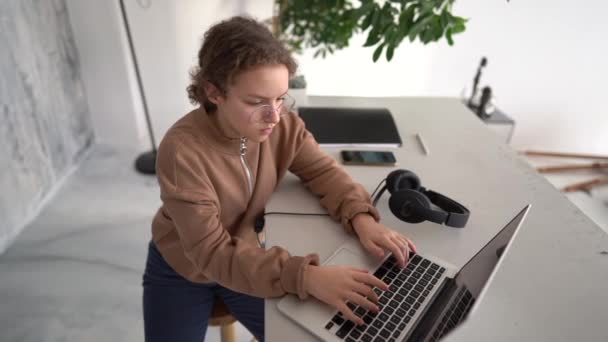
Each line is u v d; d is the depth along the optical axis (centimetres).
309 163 97
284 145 95
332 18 169
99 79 232
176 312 92
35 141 190
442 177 106
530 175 109
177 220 74
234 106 71
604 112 251
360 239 80
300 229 85
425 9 123
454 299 64
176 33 221
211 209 75
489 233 86
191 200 72
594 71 238
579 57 235
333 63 243
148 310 93
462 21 131
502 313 68
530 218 91
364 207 85
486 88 215
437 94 254
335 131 124
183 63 230
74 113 225
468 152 121
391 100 160
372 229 80
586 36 229
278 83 69
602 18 222
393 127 129
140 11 213
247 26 70
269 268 69
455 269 74
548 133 264
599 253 82
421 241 82
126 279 161
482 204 95
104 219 192
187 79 235
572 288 73
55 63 205
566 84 245
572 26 227
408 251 77
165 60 229
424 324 63
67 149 219
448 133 133
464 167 112
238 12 221
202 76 72
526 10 224
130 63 227
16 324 140
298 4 168
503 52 238
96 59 226
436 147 123
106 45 221
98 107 241
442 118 145
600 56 233
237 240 75
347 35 171
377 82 250
